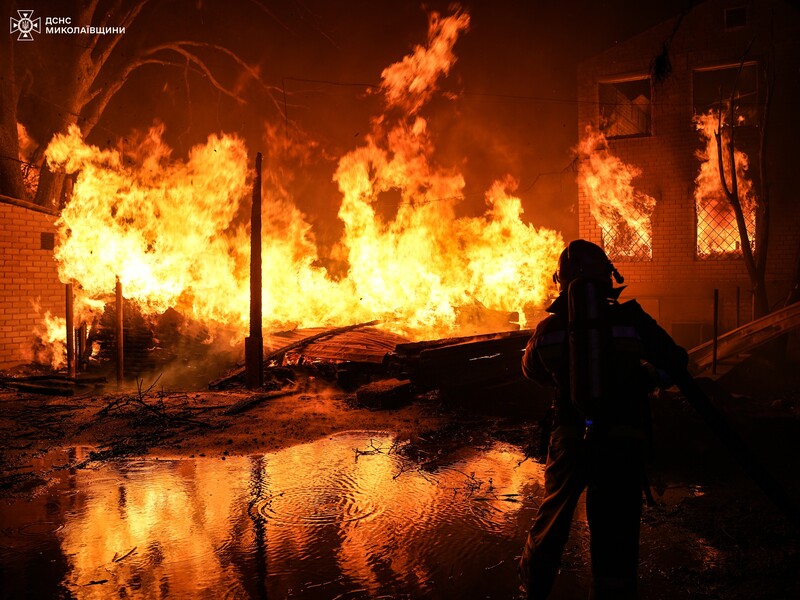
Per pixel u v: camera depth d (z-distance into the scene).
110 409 9.24
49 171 17.70
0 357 13.35
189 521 4.97
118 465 6.63
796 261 13.92
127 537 4.64
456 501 5.41
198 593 3.76
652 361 2.95
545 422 3.20
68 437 7.84
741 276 15.87
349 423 8.59
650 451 2.93
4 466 6.58
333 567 4.11
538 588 2.92
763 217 14.42
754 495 5.46
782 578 3.82
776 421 7.96
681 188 16.33
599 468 2.81
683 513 5.00
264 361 11.83
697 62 16.08
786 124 15.44
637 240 16.78
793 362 14.40
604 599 2.75
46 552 4.38
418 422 8.62
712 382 8.89
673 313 16.34
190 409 9.19
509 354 11.20
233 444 7.48
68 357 11.86
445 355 10.20
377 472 6.32
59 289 14.68
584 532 4.64
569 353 2.99
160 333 13.92
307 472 6.32
